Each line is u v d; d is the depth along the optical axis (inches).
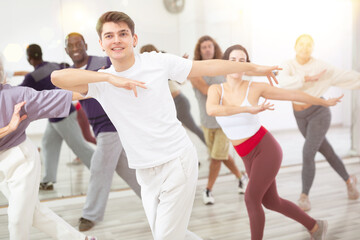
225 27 144.1
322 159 170.9
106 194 105.0
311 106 114.3
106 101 57.7
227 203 122.3
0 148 65.8
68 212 119.0
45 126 127.2
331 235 93.1
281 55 152.6
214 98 83.2
